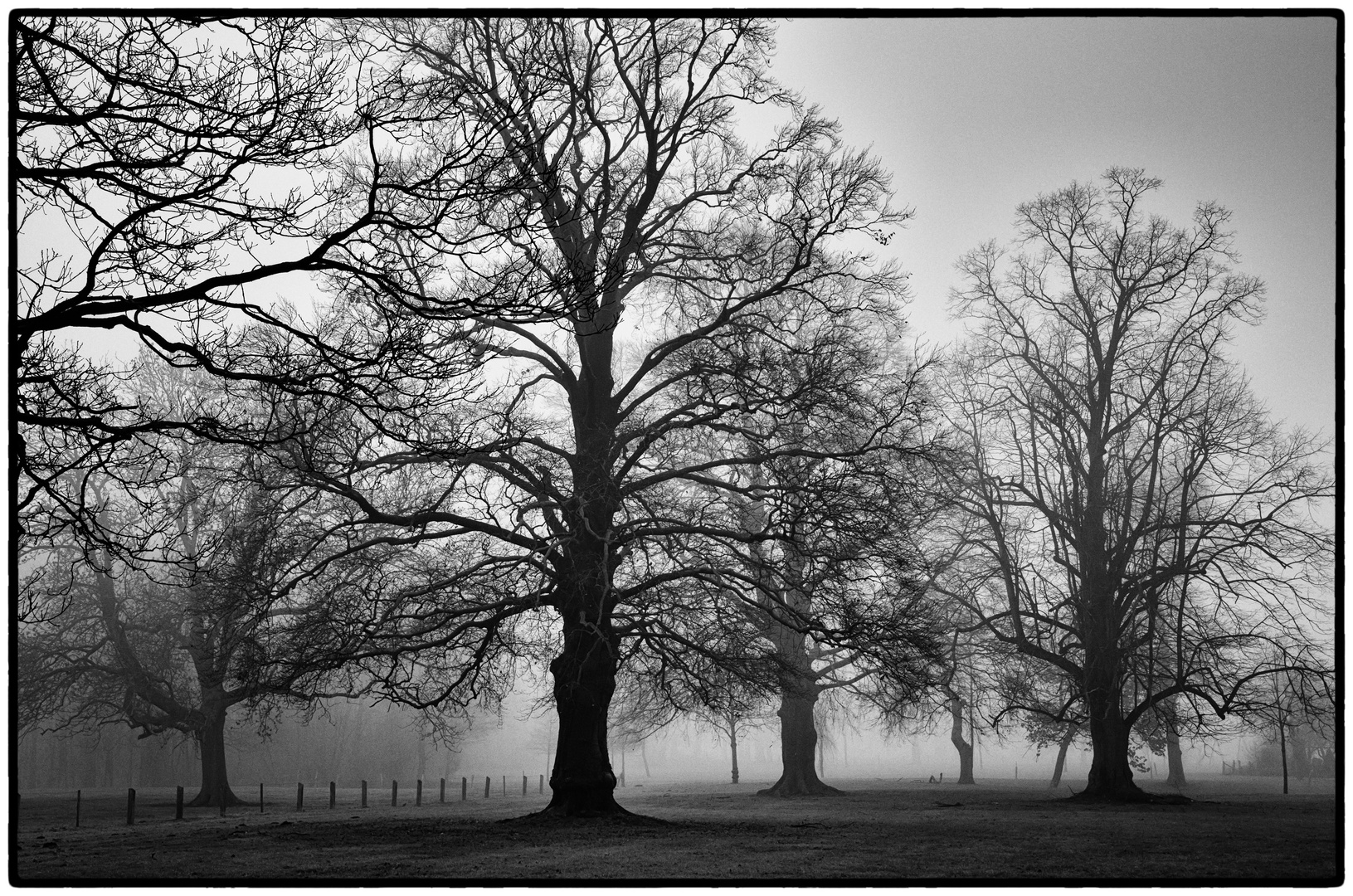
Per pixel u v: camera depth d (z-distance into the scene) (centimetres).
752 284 2461
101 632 3859
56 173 1059
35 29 1068
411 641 2306
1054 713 3803
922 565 2450
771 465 2277
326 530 2241
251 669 2241
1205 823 2433
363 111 1127
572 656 2317
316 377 1146
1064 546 3484
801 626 2322
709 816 2727
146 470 1245
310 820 2694
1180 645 3195
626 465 2322
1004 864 1567
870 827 2289
